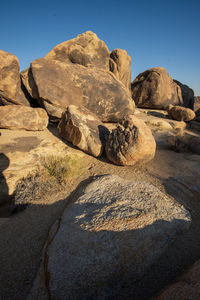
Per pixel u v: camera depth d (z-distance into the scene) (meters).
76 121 5.55
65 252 2.06
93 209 2.77
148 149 4.56
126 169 4.57
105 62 12.30
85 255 2.02
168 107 15.37
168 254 2.17
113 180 3.67
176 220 2.60
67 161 4.55
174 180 3.98
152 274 1.94
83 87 7.93
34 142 5.58
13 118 6.30
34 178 3.81
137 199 3.00
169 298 1.26
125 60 14.24
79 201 3.01
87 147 5.30
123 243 2.17
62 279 1.79
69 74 7.77
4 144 5.10
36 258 2.18
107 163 4.89
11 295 1.76
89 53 11.17
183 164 4.76
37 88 6.79
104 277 1.86
